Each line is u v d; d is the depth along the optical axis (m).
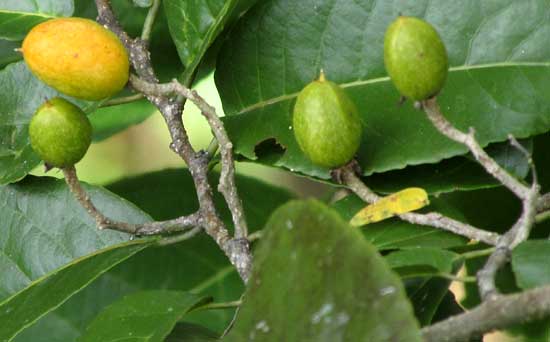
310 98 0.52
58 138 0.52
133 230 0.54
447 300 0.54
